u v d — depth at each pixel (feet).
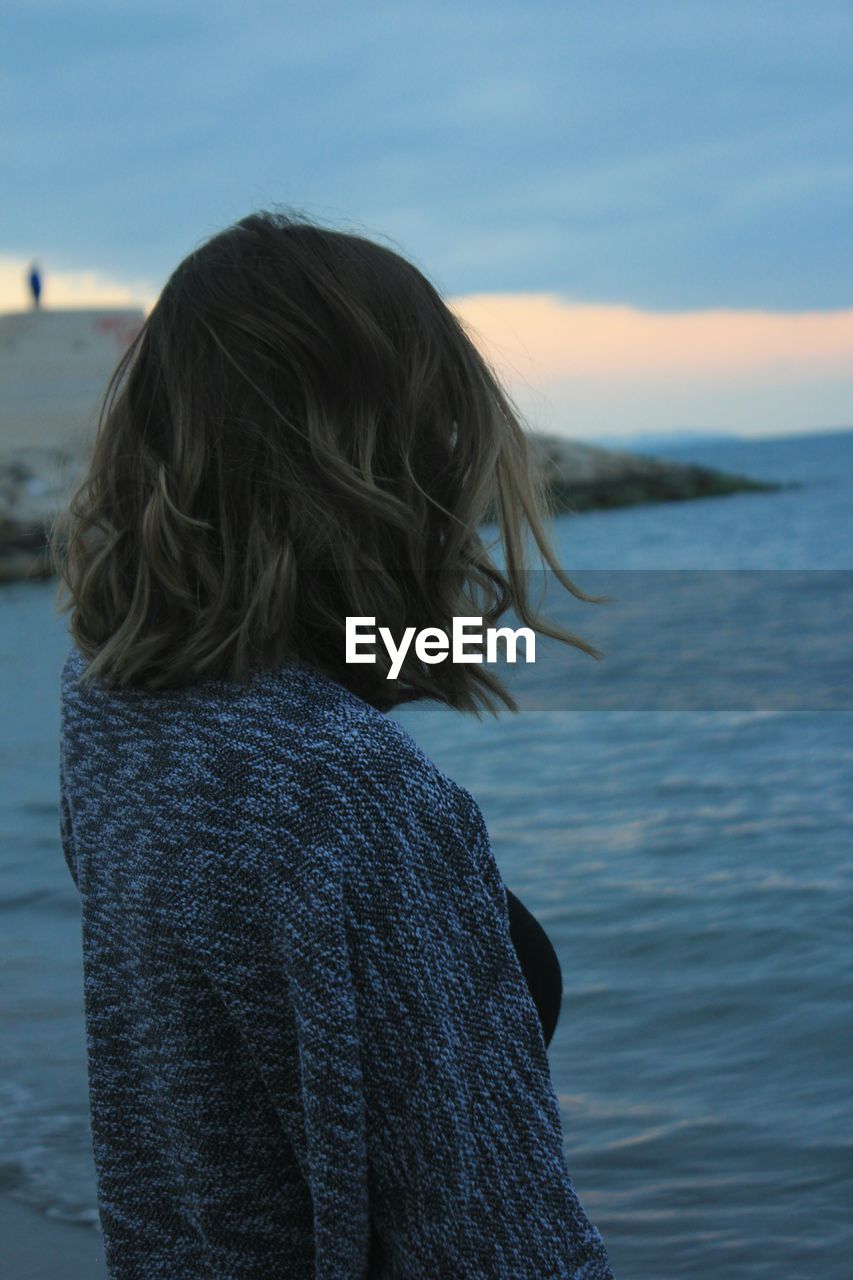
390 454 2.80
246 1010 2.42
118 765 2.71
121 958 2.67
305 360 2.72
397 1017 2.34
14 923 17.40
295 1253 2.55
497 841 22.40
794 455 480.64
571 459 181.68
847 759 28.66
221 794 2.49
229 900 2.41
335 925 2.33
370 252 2.92
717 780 27.02
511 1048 2.43
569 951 15.94
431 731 36.65
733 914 16.97
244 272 2.81
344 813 2.41
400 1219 2.35
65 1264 8.39
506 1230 2.32
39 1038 12.84
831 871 18.88
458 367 2.92
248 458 2.68
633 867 19.95
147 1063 2.64
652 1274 8.68
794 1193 9.62
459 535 2.87
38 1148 10.28
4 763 32.94
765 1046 12.51
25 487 127.24
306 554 2.70
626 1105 11.41
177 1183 2.67
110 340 140.36
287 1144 2.53
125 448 2.90
